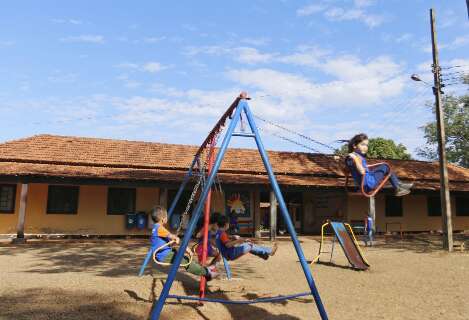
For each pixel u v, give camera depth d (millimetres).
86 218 23125
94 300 7039
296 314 6566
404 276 10922
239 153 28156
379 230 28047
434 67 19609
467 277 10750
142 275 10375
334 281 10047
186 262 6629
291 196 29500
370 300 7777
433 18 19703
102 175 20812
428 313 6777
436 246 20094
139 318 6039
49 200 22656
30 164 21641
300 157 29500
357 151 4738
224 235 6941
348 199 27828
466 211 30250
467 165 39438
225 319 6242
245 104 6582
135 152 25625
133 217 23453
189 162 25406
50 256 14953
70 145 24938
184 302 7105
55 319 5793
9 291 7762
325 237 24906
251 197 26000
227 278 10000
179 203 24359
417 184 26953
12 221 22094
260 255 6707
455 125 36406
